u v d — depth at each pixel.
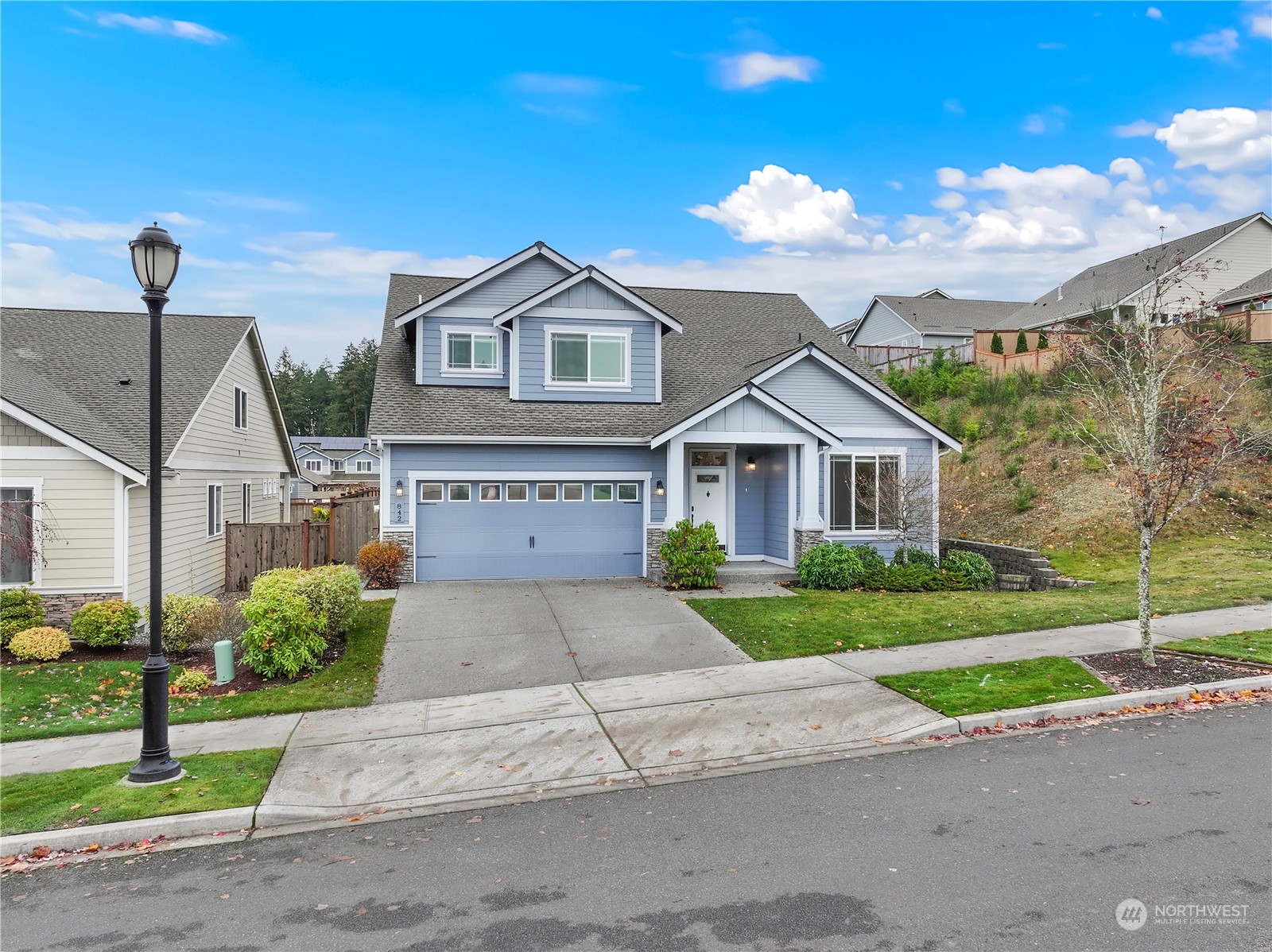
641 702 8.52
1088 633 10.86
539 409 16.58
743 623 11.87
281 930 4.39
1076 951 3.91
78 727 8.23
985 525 19.97
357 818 6.00
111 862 5.39
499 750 7.26
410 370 17.30
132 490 13.12
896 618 11.97
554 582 15.70
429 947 4.15
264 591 9.91
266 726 8.06
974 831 5.36
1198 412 9.59
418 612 12.80
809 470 15.52
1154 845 5.05
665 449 16.55
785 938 4.12
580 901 4.61
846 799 6.02
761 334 20.56
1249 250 33.41
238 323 20.00
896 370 30.16
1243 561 14.98
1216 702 8.20
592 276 16.92
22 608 11.39
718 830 5.54
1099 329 13.79
